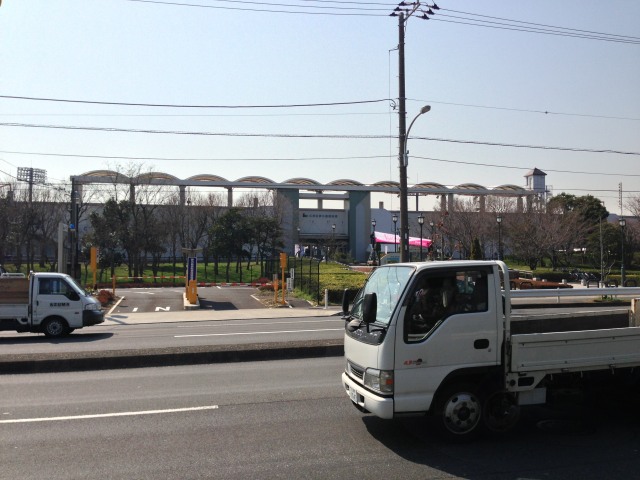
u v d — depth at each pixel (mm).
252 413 7543
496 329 6262
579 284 38438
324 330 17859
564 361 6402
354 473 5367
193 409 7746
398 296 6188
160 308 28000
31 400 8297
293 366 11055
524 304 7801
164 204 51875
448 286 6246
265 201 62656
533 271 42750
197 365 11211
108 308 27844
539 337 6305
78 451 6012
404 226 24562
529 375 6324
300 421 7168
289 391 8844
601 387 7066
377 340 6090
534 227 47875
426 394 6039
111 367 10914
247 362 11539
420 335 6086
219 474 5340
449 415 6203
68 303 16938
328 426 6941
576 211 51344
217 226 50156
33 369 10570
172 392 8805
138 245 46969
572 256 54594
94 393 8750
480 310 6262
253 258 67000
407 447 6137
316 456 5848
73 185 35250
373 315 6055
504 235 50219
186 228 54906
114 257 46438
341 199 73625
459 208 53875
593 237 50938
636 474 5355
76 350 13195
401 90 24641
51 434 6621
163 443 6281
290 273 36969
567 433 6645
